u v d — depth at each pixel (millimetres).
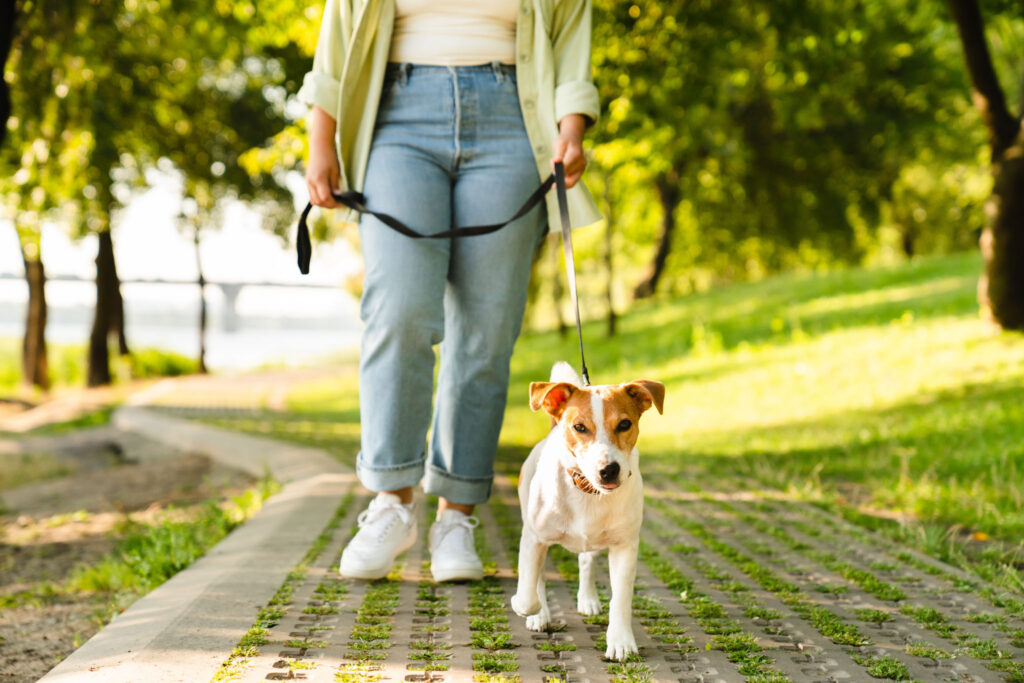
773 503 5332
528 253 3492
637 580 3500
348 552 3348
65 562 4973
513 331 3512
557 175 3252
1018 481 5164
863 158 21750
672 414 9938
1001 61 15977
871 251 31047
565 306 35875
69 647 3246
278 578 3385
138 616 2971
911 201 31547
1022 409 6887
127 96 14242
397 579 3469
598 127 10984
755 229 24188
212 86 18750
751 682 2336
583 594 3092
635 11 10031
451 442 3523
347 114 3424
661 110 11617
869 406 8242
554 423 2967
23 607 3932
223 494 6719
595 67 10508
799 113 16078
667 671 2432
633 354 15445
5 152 10328
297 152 12344
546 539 2730
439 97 3344
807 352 11570
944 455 6043
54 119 9914
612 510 2590
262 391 21234
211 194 24125
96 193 19156
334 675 2330
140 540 4883
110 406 18672
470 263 3396
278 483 6320
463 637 2719
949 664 2521
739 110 21328
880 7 12719
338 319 87062
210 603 2982
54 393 22719
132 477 8438
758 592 3320
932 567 3701
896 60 16734
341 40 3508
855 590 3385
